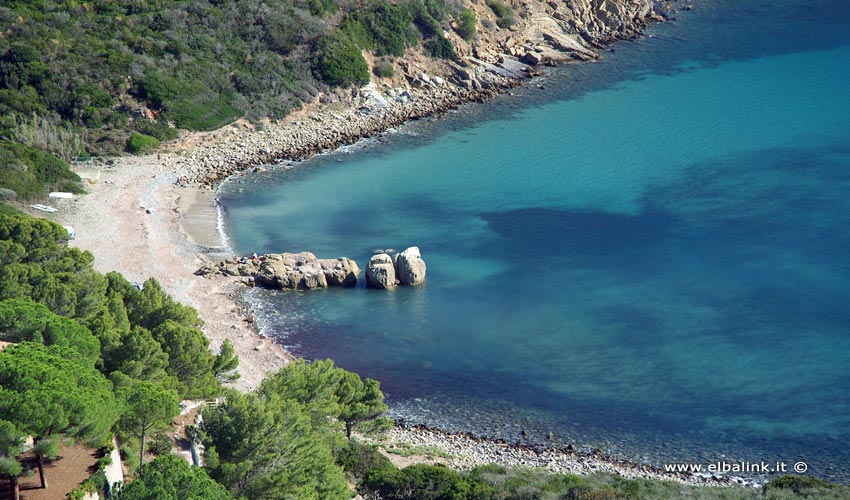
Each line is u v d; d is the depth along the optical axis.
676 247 112.31
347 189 131.62
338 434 68.56
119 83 143.88
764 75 167.00
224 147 142.00
